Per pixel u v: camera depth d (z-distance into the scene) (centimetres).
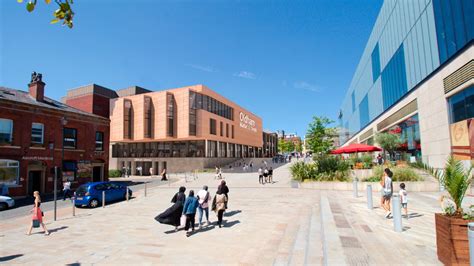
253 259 658
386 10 3388
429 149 2288
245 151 7438
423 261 545
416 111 2544
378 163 2522
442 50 2039
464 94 1808
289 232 888
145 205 1681
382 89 3631
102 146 3120
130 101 5203
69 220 1288
